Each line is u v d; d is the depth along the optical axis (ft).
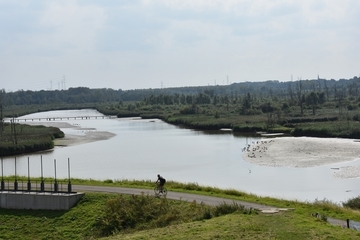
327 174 200.13
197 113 591.37
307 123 414.21
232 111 579.07
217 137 371.97
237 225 81.20
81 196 115.96
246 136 375.66
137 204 104.47
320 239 70.74
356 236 72.23
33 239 99.40
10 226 106.63
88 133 427.33
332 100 622.95
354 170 207.82
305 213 92.07
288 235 73.36
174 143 333.01
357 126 362.12
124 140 362.33
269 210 95.91
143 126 507.71
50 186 132.46
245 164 232.53
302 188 170.40
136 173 209.67
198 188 127.85
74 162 250.98
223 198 112.78
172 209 101.96
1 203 118.01
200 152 280.92
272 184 179.11
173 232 81.15
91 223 102.17
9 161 267.39
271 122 427.33
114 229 97.35
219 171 212.43
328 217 92.58
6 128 426.92
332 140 328.08
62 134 399.03
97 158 264.93
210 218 93.50
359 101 567.18
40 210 113.50
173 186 131.85
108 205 104.78
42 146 318.45
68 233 99.91
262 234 74.38
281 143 312.91
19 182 141.69
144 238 79.82
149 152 285.84
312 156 253.65
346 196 155.02
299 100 573.74
